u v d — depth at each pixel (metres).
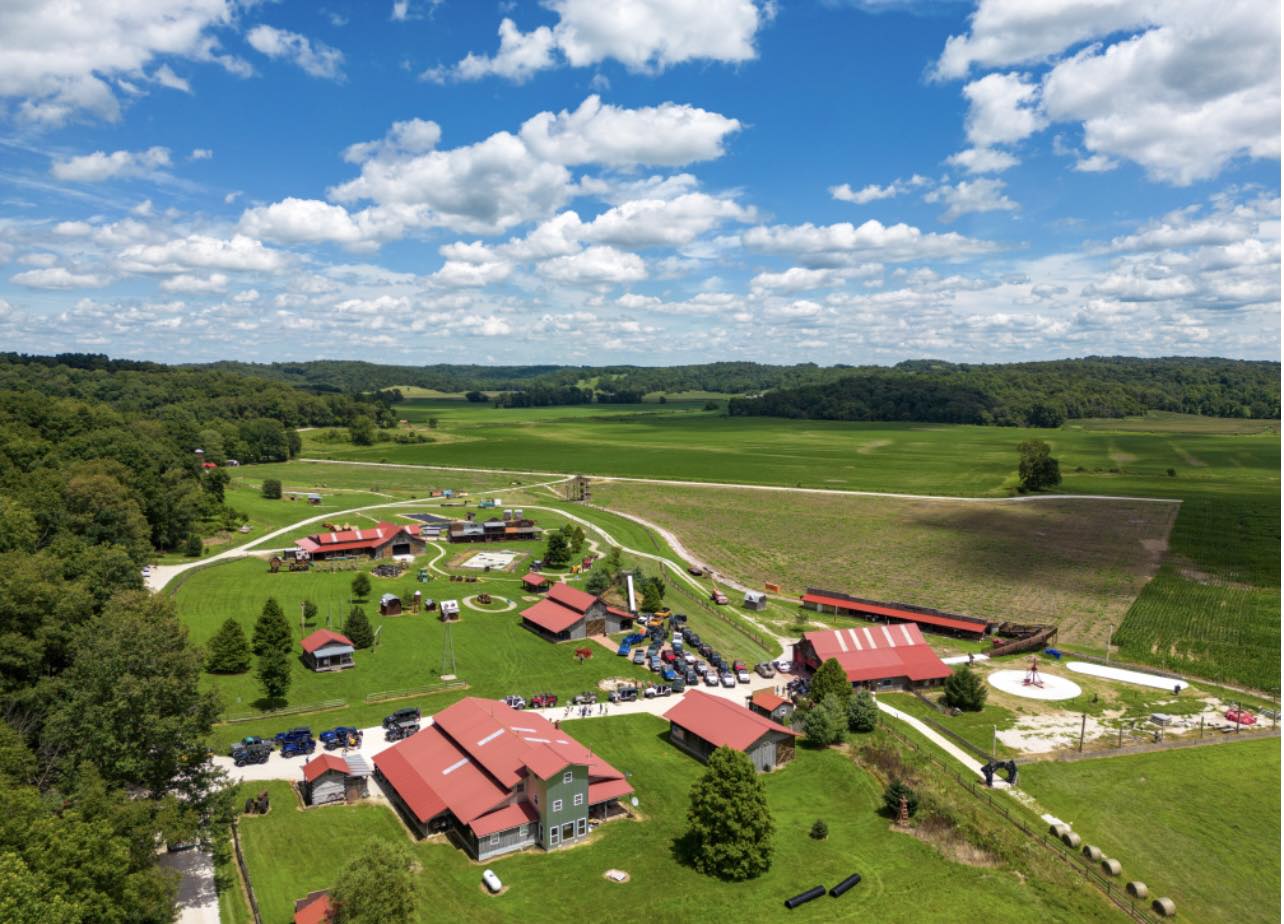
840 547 192.00
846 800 76.25
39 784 63.66
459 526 188.62
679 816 73.44
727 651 118.56
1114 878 64.50
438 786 72.50
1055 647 123.25
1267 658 117.50
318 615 129.25
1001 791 77.88
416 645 116.44
